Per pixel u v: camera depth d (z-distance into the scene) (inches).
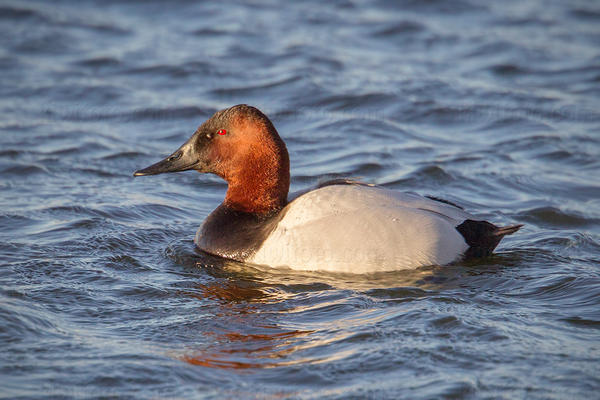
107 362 283.6
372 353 289.6
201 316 328.5
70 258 390.6
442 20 920.9
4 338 297.9
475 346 294.0
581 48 830.5
